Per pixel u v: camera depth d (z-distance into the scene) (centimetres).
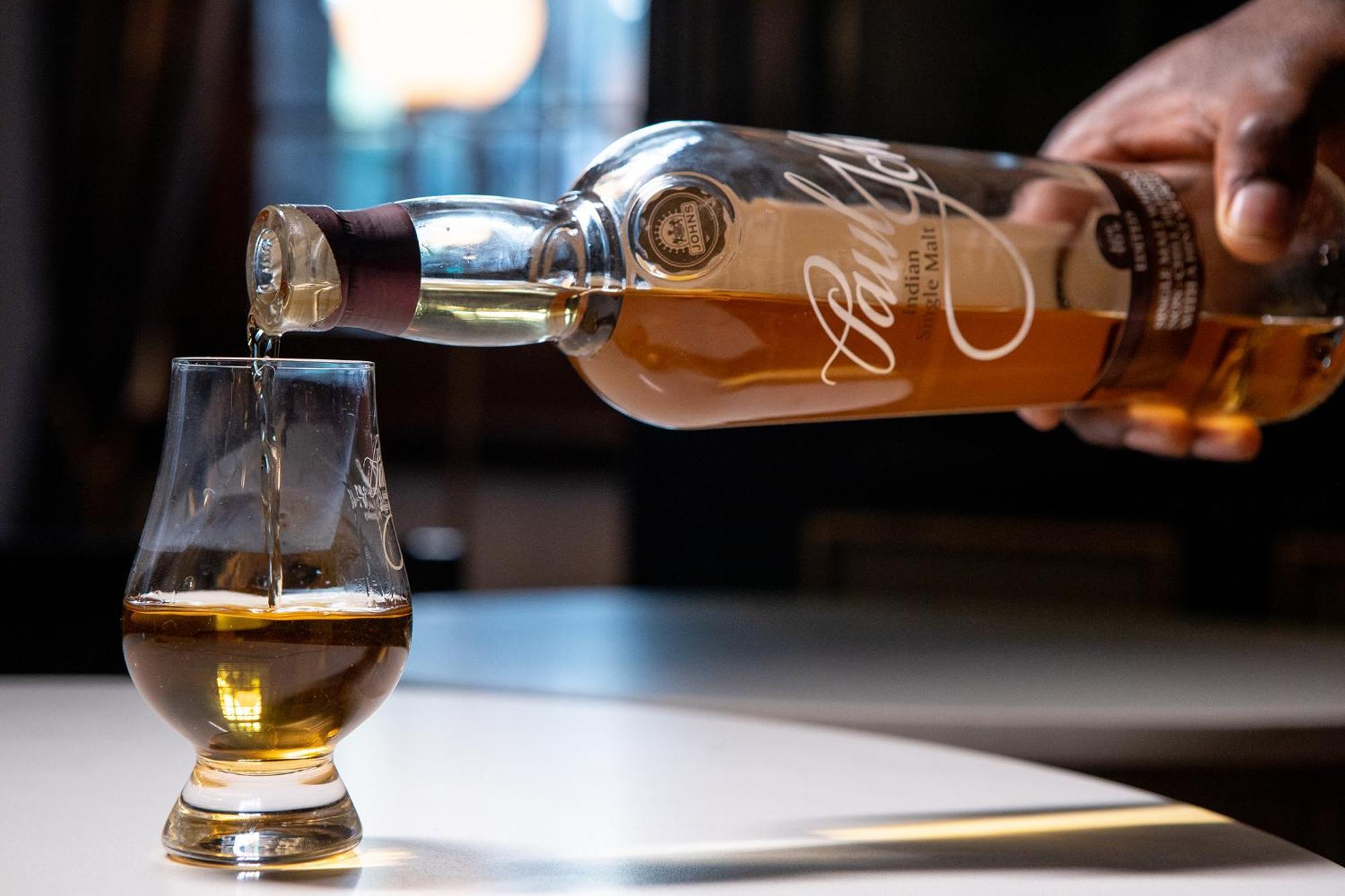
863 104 227
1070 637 118
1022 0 216
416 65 297
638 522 245
